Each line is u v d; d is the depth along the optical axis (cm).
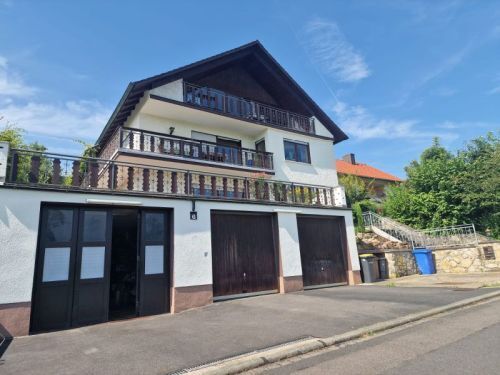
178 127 1529
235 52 1598
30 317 716
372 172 3866
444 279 1323
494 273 1459
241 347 543
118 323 795
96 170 908
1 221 722
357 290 1152
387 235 1934
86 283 808
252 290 1100
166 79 1377
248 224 1153
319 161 1889
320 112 1972
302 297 1032
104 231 859
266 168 1639
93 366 481
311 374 425
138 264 900
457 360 437
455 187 2098
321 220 1379
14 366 495
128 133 1293
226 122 1603
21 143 1344
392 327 647
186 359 496
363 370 423
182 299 913
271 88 1892
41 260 769
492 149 2205
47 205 801
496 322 625
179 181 1392
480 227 2048
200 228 999
